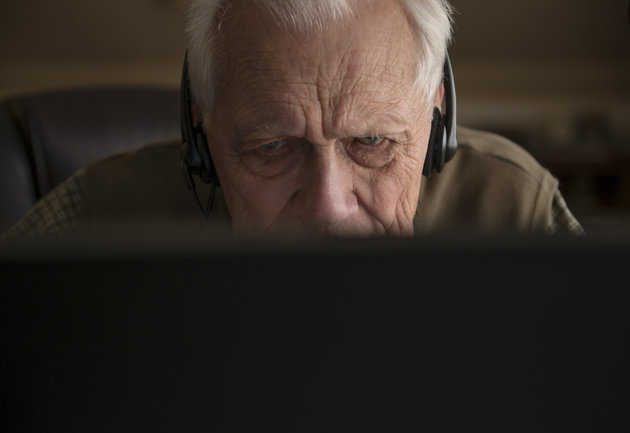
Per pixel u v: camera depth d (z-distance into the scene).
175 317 0.32
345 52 0.76
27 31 4.96
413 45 0.80
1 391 0.33
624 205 4.14
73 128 1.60
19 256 0.31
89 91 1.65
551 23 4.98
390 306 0.32
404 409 0.34
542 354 0.32
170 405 0.34
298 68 0.77
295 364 0.33
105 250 0.31
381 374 0.33
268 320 0.32
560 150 4.45
